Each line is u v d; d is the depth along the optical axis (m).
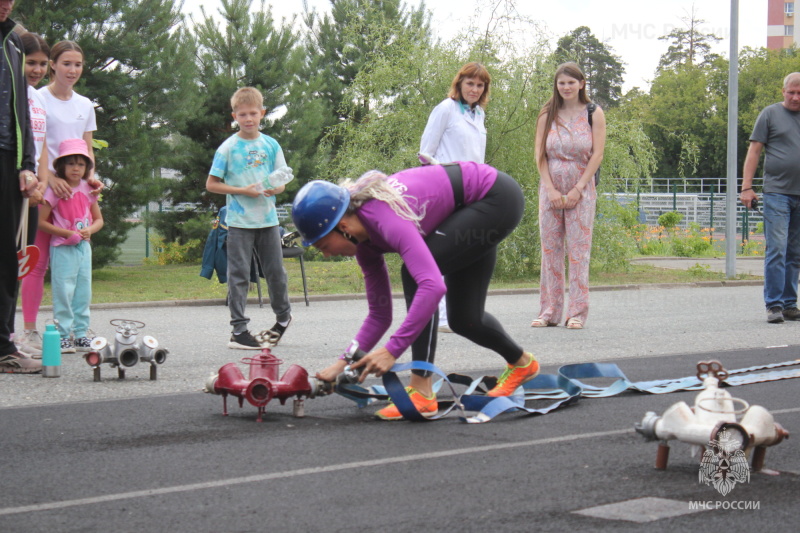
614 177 16.83
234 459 3.69
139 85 17.48
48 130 7.13
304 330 8.87
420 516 2.94
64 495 3.20
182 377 5.87
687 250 24.03
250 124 7.52
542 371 6.03
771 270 9.14
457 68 15.73
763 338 7.86
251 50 23.31
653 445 3.92
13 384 5.57
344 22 28.27
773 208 9.10
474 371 6.08
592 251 16.81
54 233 6.98
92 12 16.59
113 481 3.38
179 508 3.04
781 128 9.08
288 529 2.82
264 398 4.36
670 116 56.88
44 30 16.00
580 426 4.33
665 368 6.16
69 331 7.11
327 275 16.61
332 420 4.48
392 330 8.75
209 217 22.55
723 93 58.59
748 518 2.89
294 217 4.19
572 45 16.44
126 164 17.14
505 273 16.11
